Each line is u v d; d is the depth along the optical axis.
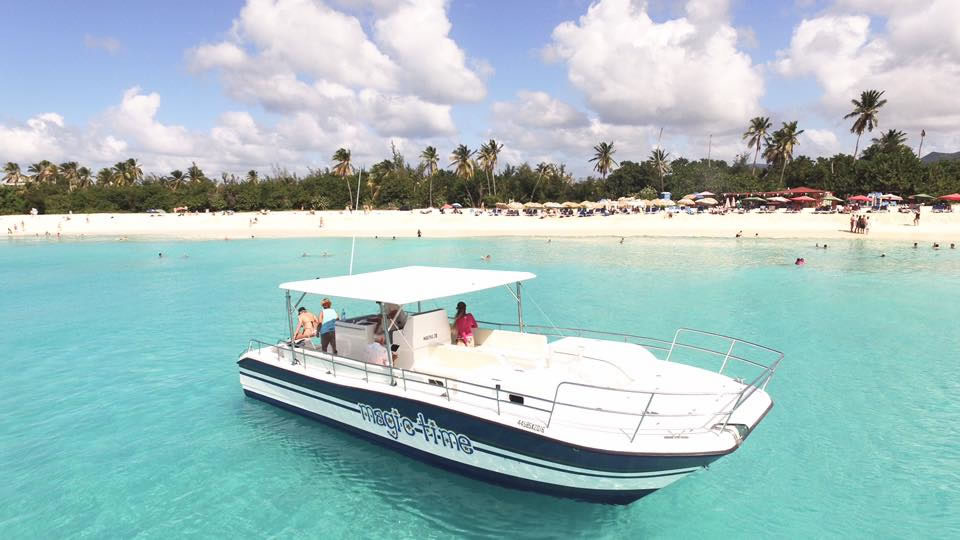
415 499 6.59
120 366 12.16
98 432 8.62
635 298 19.17
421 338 7.82
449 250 37.84
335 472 7.21
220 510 6.43
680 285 21.77
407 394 6.96
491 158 94.50
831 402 9.45
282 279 25.48
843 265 27.17
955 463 7.32
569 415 6.21
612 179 98.38
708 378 7.25
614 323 15.50
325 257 34.75
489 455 6.39
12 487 7.01
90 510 6.47
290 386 8.67
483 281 7.94
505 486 6.55
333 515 6.29
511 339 8.30
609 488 6.02
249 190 86.25
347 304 18.47
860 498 6.55
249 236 53.16
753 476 7.09
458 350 7.70
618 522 6.16
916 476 7.01
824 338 13.61
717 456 5.73
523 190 98.50
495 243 42.84
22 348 13.82
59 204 77.69
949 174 68.50
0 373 11.76
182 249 41.94
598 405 6.45
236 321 16.72
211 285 23.88
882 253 31.95
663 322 15.55
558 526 6.09
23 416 9.35
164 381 11.06
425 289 7.44
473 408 6.47
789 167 86.25
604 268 27.14
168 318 17.22
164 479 7.14
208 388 10.58
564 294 20.11
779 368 11.30
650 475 5.85
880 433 8.24
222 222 64.56
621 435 5.86
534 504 6.46
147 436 8.41
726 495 6.68
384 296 7.05
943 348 12.62
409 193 90.31
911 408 9.15
